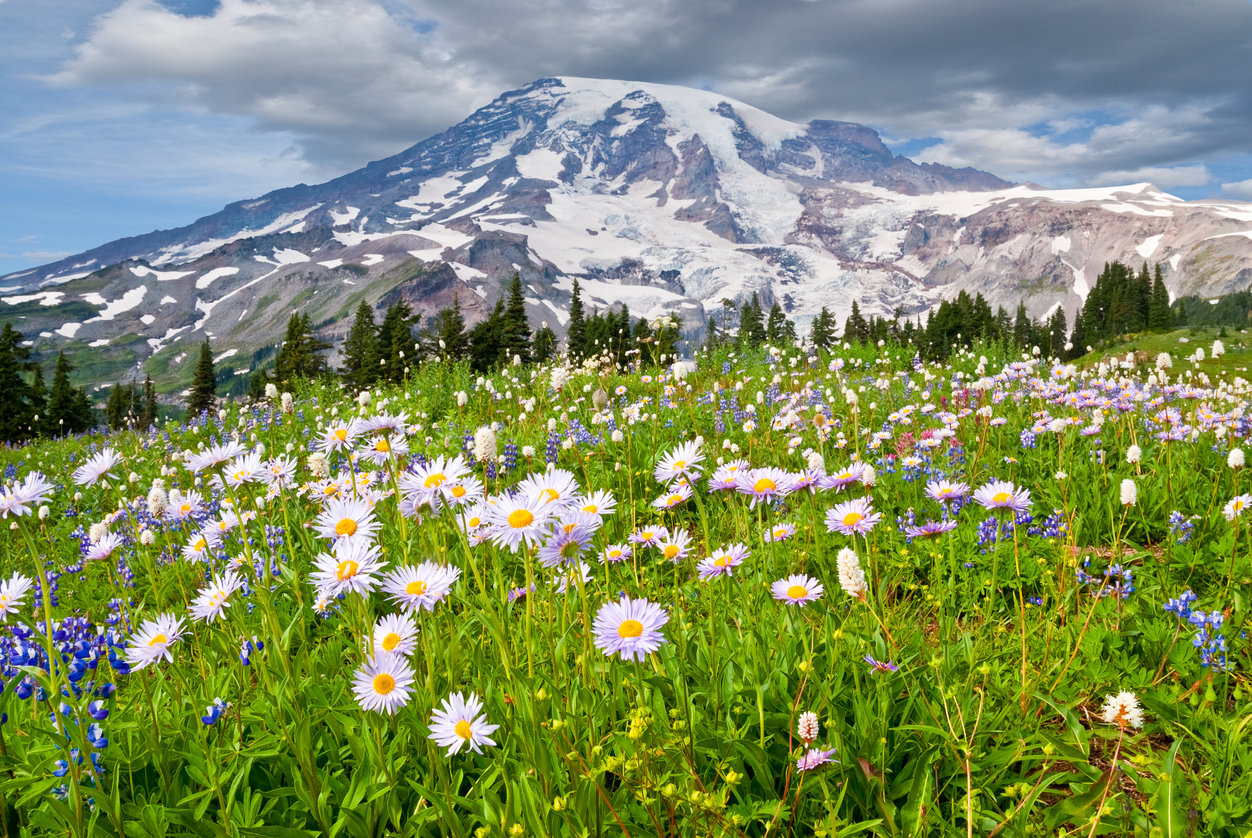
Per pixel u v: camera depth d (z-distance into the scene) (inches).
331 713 128.6
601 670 133.7
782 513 235.8
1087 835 108.8
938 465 273.1
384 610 189.6
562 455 327.0
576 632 150.4
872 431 349.7
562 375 246.4
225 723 133.5
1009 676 149.5
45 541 317.7
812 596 130.9
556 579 158.6
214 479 170.7
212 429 670.5
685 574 205.6
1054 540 206.8
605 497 141.4
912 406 372.8
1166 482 240.4
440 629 154.5
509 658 122.3
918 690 131.7
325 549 223.1
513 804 105.5
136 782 126.9
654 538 169.8
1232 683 148.3
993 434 321.7
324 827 111.1
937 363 655.1
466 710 104.9
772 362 613.6
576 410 426.9
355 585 118.3
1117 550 192.4
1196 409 321.1
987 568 202.4
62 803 108.3
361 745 119.9
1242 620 165.5
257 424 578.9
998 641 165.3
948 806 116.4
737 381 537.0
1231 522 197.0
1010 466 279.7
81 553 292.8
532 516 119.6
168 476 408.8
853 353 691.4
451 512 134.9
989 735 125.4
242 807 116.3
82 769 113.8
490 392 537.0
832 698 128.0
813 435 327.9
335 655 159.0
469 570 200.1
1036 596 192.5
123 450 605.9
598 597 167.8
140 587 242.4
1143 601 174.9
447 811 102.0
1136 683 146.2
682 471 171.0
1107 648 159.3
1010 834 107.7
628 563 202.8
